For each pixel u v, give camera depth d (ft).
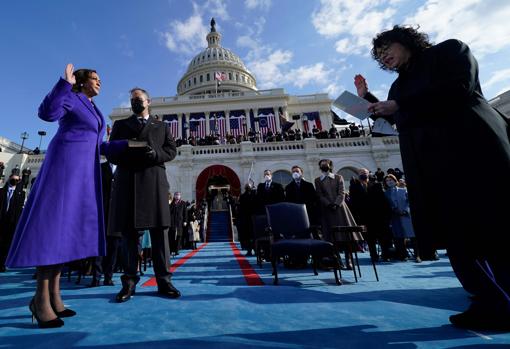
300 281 12.69
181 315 7.11
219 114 124.36
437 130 5.44
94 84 8.27
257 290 10.44
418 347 4.77
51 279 7.07
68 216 6.60
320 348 4.82
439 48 5.69
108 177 15.67
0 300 9.72
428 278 12.76
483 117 5.03
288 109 130.41
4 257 19.95
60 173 6.79
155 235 10.13
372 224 20.89
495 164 4.67
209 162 62.34
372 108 6.20
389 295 9.27
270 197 21.20
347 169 61.36
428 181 5.55
